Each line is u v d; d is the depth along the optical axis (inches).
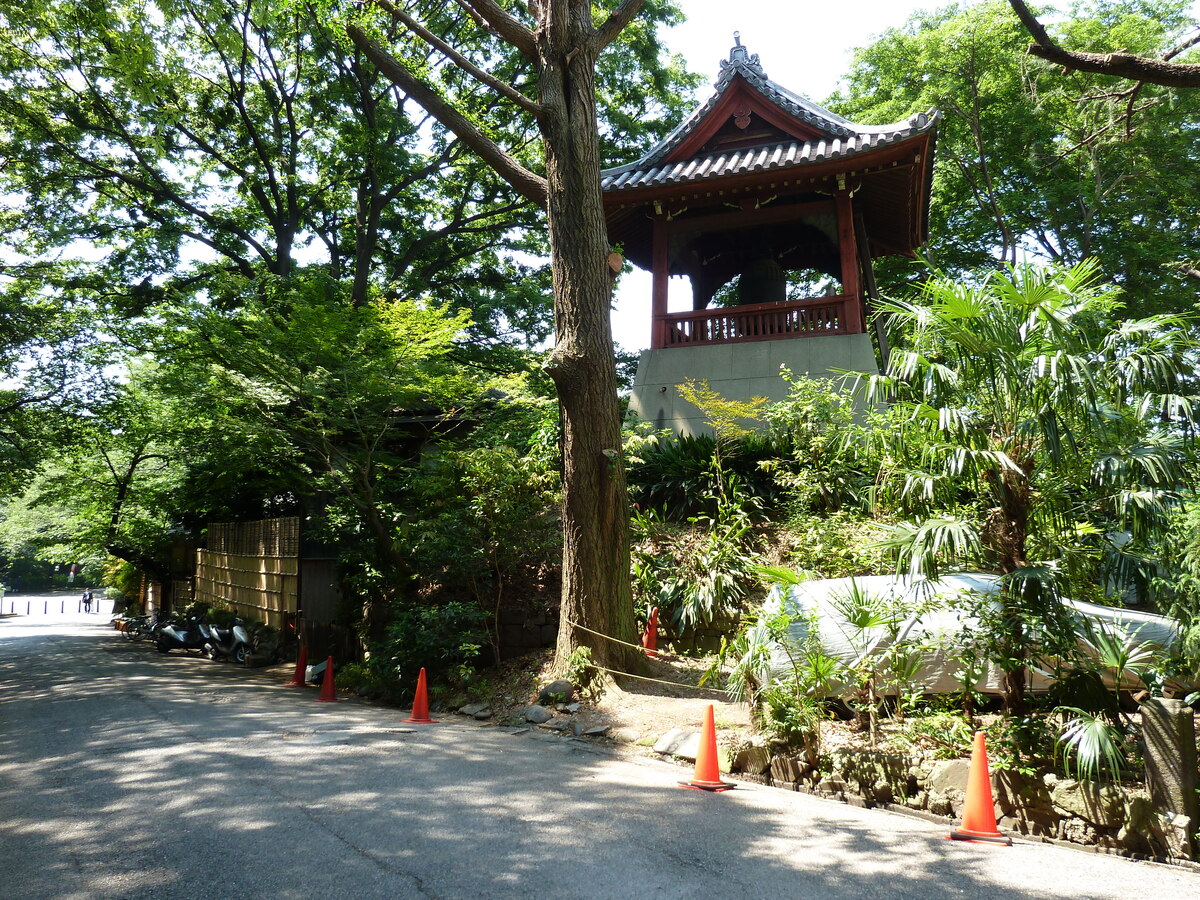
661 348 593.3
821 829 206.7
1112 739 197.0
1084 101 482.0
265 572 725.3
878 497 262.2
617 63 896.3
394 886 165.0
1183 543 226.5
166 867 175.2
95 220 917.8
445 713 395.5
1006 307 235.8
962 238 978.7
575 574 388.5
